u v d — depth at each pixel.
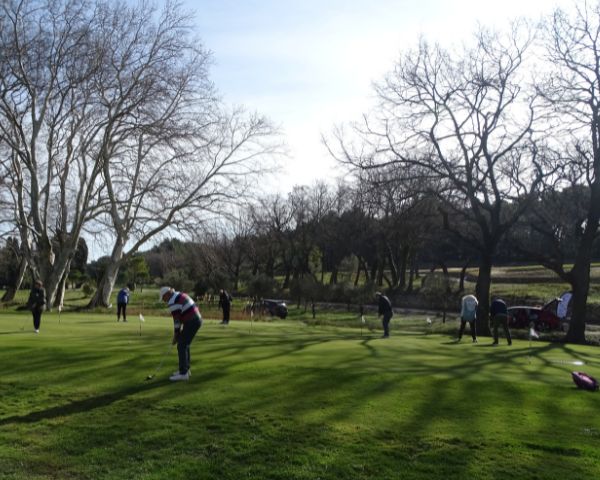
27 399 10.19
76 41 39.84
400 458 7.38
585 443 7.80
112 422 8.91
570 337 29.02
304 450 7.64
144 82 40.34
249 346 16.59
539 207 33.06
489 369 13.22
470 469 7.03
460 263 100.75
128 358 13.46
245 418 8.93
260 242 80.88
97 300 46.59
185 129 41.25
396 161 31.70
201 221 44.72
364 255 74.62
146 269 90.50
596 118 28.30
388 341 20.83
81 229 45.44
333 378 11.43
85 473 7.14
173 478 6.95
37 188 42.81
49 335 19.14
